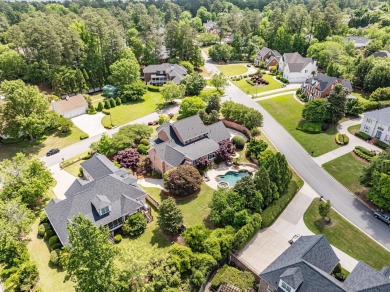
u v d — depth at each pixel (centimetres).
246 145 6750
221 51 13300
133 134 6506
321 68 11800
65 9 18675
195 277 3466
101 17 11181
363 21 16562
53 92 9200
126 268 3145
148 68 10600
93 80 9906
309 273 3038
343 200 5075
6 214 4081
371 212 4800
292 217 4706
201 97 8731
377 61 9569
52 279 3719
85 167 5512
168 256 3681
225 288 3469
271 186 4762
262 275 3284
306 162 6109
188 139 6166
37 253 4100
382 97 8412
